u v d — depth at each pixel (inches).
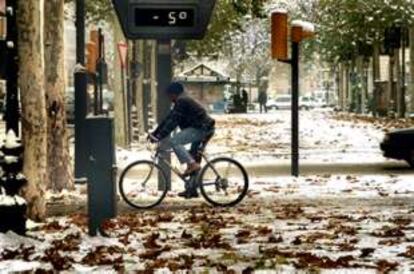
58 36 1118.4
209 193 965.8
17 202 697.0
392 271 550.9
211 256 625.0
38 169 802.2
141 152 1817.2
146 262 598.9
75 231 746.8
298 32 1262.3
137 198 967.0
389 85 3535.9
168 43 1099.3
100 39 1616.6
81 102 1197.7
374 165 1486.2
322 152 1769.2
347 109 5137.8
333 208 928.9
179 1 1061.1
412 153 1389.0
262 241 696.4
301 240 698.8
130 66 2198.6
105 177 710.5
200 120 950.4
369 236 717.3
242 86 6427.2
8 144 699.4
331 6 3577.8
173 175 1320.1
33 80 791.7
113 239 704.4
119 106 1914.4
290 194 1075.9
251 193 1081.4
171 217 850.1
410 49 3272.6
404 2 3221.0
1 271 569.0
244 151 1830.7
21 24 788.0
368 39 3644.2
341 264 575.5
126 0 1056.2
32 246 665.6
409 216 851.4
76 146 1211.2
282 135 2480.3
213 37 3186.5
